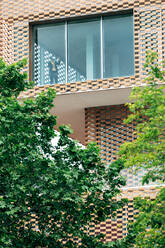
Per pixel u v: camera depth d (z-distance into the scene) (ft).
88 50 84.43
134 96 59.41
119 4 83.15
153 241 57.41
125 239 57.47
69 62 84.58
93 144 56.54
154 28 80.89
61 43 85.71
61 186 54.13
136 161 58.80
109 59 83.20
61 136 56.54
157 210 57.67
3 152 52.80
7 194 52.65
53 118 56.08
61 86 82.94
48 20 86.07
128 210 76.54
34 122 54.80
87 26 85.40
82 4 84.94
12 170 53.62
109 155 82.23
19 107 54.24
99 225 77.00
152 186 76.54
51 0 86.38
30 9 86.84
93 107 85.10
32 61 86.02
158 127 58.80
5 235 51.60
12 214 51.98
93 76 83.15
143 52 80.64
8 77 57.31
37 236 55.01
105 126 83.76
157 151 58.29
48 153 58.08
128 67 82.17
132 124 82.74
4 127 52.80
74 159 55.77
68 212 55.57
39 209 55.47
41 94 56.65
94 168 56.85
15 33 86.53
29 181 53.78
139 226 57.77
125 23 83.97
